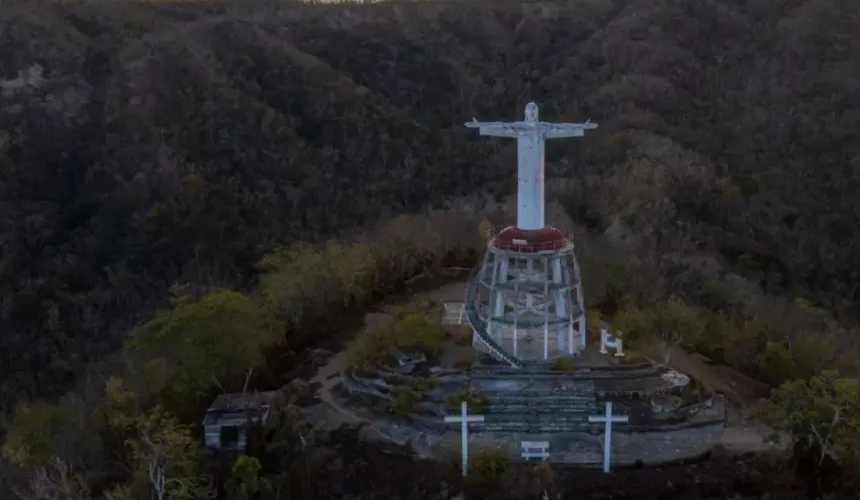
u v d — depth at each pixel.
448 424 44.66
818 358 51.28
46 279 87.62
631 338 53.28
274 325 55.72
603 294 65.44
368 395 48.84
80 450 43.94
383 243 77.56
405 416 46.03
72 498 39.44
